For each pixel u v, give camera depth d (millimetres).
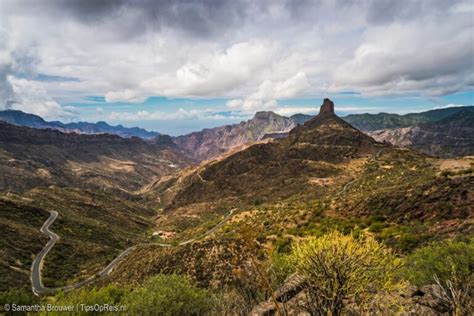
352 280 6586
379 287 6930
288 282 9430
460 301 7078
